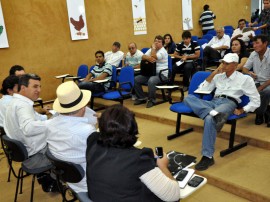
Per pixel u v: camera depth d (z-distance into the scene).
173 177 1.33
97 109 4.84
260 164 2.55
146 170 1.14
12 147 2.15
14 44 5.14
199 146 3.10
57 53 5.66
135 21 6.67
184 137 3.41
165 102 4.67
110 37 6.34
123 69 4.48
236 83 2.86
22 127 2.14
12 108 2.23
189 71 4.73
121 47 6.56
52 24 5.52
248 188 2.20
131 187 1.14
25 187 2.75
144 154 1.18
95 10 6.05
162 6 7.13
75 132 1.62
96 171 1.22
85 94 1.83
